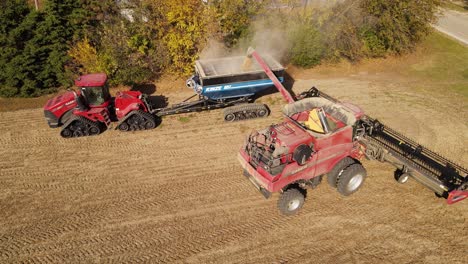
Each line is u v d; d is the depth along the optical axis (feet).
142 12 57.47
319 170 33.60
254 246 30.73
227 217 33.60
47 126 47.75
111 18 58.08
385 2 65.36
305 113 36.78
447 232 32.35
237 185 37.58
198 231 32.14
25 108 51.96
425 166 37.96
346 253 30.19
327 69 66.03
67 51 55.16
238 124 48.26
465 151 43.32
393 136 42.96
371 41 68.90
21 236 31.58
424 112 52.08
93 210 34.30
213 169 39.86
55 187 37.19
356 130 35.27
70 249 30.40
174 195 36.14
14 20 53.62
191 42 56.49
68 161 41.06
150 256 29.81
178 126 47.78
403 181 37.24
